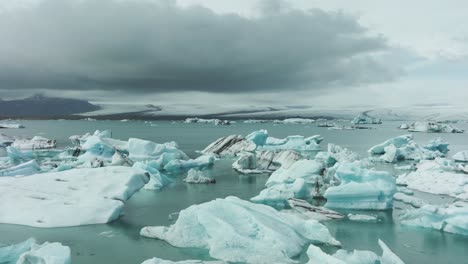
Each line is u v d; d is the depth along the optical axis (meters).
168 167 35.38
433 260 14.48
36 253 12.21
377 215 20.44
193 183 29.56
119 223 18.39
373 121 183.88
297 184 24.47
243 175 33.47
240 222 15.56
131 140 42.81
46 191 20.09
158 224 18.38
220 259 13.82
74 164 35.50
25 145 55.66
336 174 24.19
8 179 21.72
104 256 14.35
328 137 95.50
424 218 18.34
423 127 121.62
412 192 25.69
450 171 32.25
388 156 43.81
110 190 20.59
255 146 48.25
